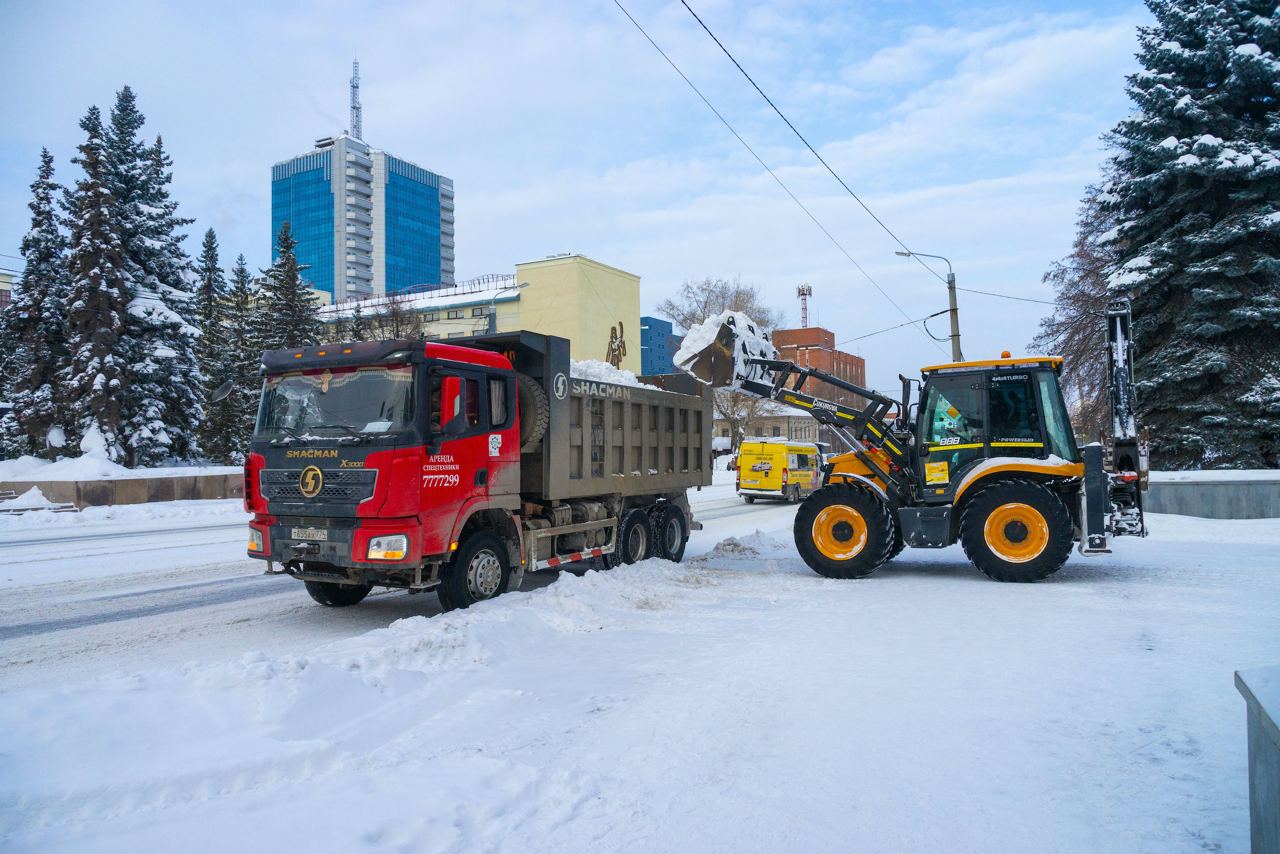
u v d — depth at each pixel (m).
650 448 11.81
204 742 4.08
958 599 8.99
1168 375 22.84
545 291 68.00
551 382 9.37
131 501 24.70
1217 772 4.04
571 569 12.00
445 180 182.25
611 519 10.75
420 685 5.49
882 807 3.68
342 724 4.68
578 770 4.01
